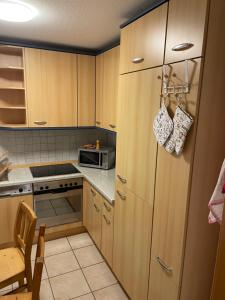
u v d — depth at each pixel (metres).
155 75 1.41
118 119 1.88
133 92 1.66
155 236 1.52
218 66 1.15
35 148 3.06
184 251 1.30
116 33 2.14
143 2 1.50
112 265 2.22
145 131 1.55
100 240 2.47
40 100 2.61
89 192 2.67
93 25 1.95
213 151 1.25
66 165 3.12
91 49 2.73
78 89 2.78
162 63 1.34
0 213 2.42
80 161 3.08
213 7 1.06
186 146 1.21
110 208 2.17
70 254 2.61
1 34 2.24
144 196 1.61
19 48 2.44
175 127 1.24
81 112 2.84
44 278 2.25
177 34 1.21
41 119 2.65
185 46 1.15
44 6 1.57
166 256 1.43
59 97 2.69
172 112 1.30
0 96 2.73
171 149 1.28
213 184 1.31
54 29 2.06
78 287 2.16
